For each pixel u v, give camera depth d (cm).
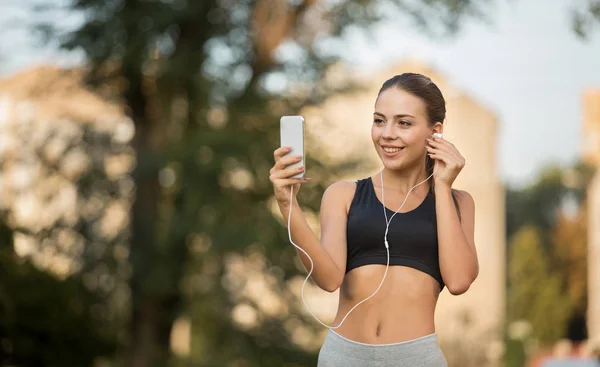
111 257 1334
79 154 1390
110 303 1350
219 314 1460
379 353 291
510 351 2159
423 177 306
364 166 1433
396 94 298
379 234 296
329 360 297
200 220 1319
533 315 3175
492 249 2888
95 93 1373
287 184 288
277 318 1478
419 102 297
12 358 1098
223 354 1465
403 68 1833
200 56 1314
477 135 2805
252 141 1335
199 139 1309
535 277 3206
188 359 1474
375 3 1284
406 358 290
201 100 1350
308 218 1387
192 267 1398
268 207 1371
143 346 1418
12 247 1122
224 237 1305
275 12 1362
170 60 1287
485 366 2144
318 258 290
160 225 1373
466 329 2178
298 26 1391
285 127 290
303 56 1377
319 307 2028
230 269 1420
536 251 3244
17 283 1094
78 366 1181
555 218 4016
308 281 1427
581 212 3800
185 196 1327
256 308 1462
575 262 3659
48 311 1121
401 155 298
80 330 1172
